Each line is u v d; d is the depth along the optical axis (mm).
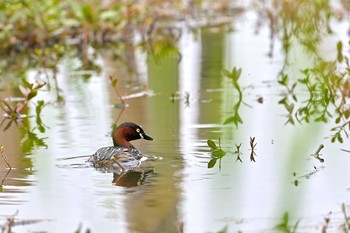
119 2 25109
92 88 17781
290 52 20922
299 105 15445
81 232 9094
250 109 15227
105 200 10125
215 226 9227
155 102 16125
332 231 9055
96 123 14414
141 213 9656
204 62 20484
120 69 20156
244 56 21000
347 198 10078
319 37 17125
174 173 11133
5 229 9219
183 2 28406
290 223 9320
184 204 9930
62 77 19266
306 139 12820
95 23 23938
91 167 11539
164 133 13383
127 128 12273
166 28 26391
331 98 14875
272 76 18234
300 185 10594
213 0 29453
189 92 16938
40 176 11133
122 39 24844
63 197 10250
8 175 11211
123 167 11406
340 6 27188
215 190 10398
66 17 24344
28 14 23016
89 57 22156
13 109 15805
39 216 9648
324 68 15734
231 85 17516
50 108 15906
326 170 11219
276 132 13367
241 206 9828
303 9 15938
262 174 11070
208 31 25859
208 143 12164
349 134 13148
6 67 21062
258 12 27812
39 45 23156
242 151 12203
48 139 13266
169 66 20219
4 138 13492
